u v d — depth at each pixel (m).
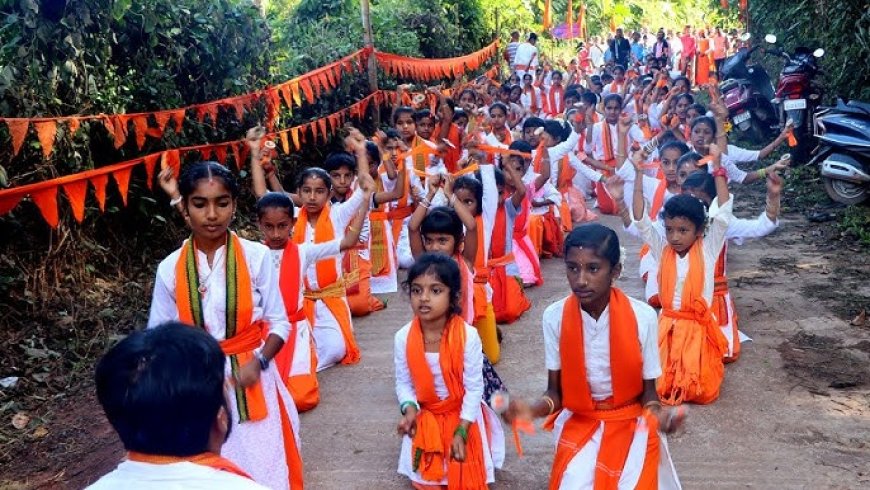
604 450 3.06
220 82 7.70
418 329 3.50
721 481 3.63
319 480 3.80
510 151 5.72
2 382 4.79
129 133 6.46
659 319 4.64
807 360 4.94
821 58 10.98
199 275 3.18
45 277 5.73
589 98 9.92
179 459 1.68
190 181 3.07
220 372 1.76
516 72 17.70
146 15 6.39
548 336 3.17
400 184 6.66
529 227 7.36
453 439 3.42
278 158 9.30
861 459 3.78
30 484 3.84
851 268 6.69
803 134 10.35
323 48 11.22
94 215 6.17
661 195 6.23
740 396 4.52
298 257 4.46
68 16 5.48
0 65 5.30
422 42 16.05
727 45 21.22
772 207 4.71
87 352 5.32
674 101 9.23
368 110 11.48
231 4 7.86
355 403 4.67
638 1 36.34
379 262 6.82
